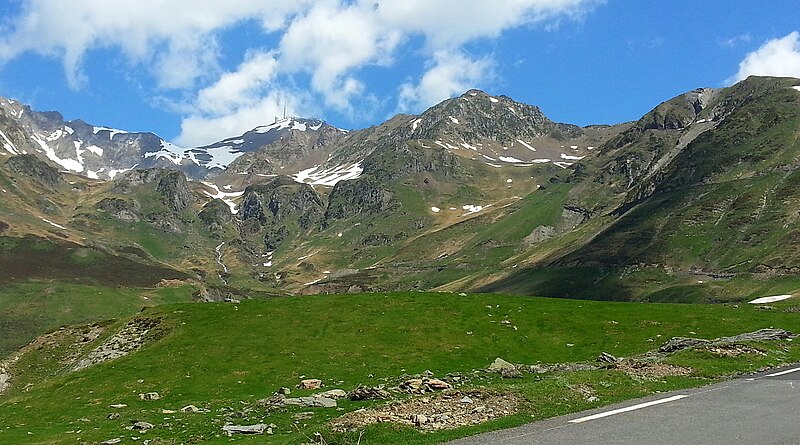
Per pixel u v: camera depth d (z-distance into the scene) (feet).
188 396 167.63
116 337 243.60
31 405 173.27
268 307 259.80
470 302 260.42
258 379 183.11
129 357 215.51
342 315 245.65
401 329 229.04
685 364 122.01
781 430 67.26
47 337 260.42
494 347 211.82
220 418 122.83
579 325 232.32
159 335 237.25
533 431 69.87
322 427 80.07
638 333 222.48
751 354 133.90
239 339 223.30
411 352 206.80
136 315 265.34
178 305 269.23
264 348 213.66
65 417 148.36
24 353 249.96
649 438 64.69
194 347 217.77
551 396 90.68
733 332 217.56
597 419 75.10
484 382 132.77
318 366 193.67
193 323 244.42
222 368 196.75
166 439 105.19
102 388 184.65
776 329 188.65
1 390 223.92
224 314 253.65
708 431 67.36
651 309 251.39
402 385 131.03
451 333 224.74
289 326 235.20
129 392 177.88
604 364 143.43
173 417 130.31
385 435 72.64
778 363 128.57
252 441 93.61
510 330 227.81
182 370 197.47
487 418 79.46
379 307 255.09
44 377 228.63
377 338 221.05
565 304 259.80
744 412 77.66
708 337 212.43
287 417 115.55
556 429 70.28
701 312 245.86
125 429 119.14
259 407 131.44
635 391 96.32
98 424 131.44
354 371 187.01
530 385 99.25
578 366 149.79
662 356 144.15
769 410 78.79
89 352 238.07
